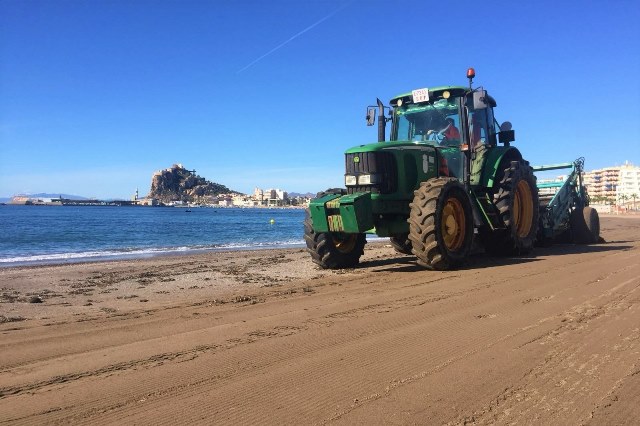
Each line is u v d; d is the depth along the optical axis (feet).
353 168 28.37
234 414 9.51
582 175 47.24
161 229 112.06
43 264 39.45
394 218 29.27
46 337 15.61
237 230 109.40
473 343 13.74
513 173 33.32
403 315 17.28
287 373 11.67
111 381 11.39
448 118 32.65
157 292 25.20
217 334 15.39
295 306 19.53
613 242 48.11
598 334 14.44
